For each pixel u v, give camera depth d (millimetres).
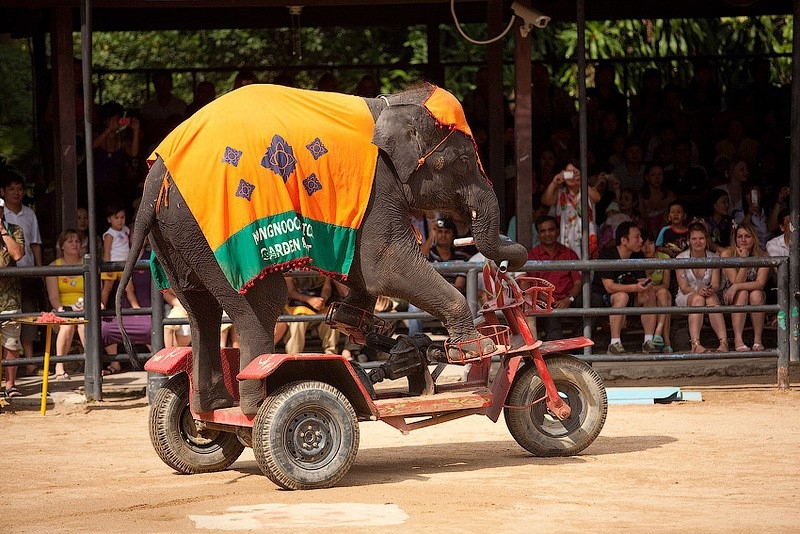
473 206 9734
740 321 15805
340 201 9141
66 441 11758
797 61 14406
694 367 15297
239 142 8812
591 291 16156
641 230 17828
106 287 15234
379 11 20734
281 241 8805
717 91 21141
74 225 15891
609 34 27266
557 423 10336
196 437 9984
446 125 9477
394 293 9445
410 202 9516
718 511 7980
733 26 26203
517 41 15750
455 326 9586
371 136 9305
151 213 9055
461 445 11125
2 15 19906
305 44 32312
